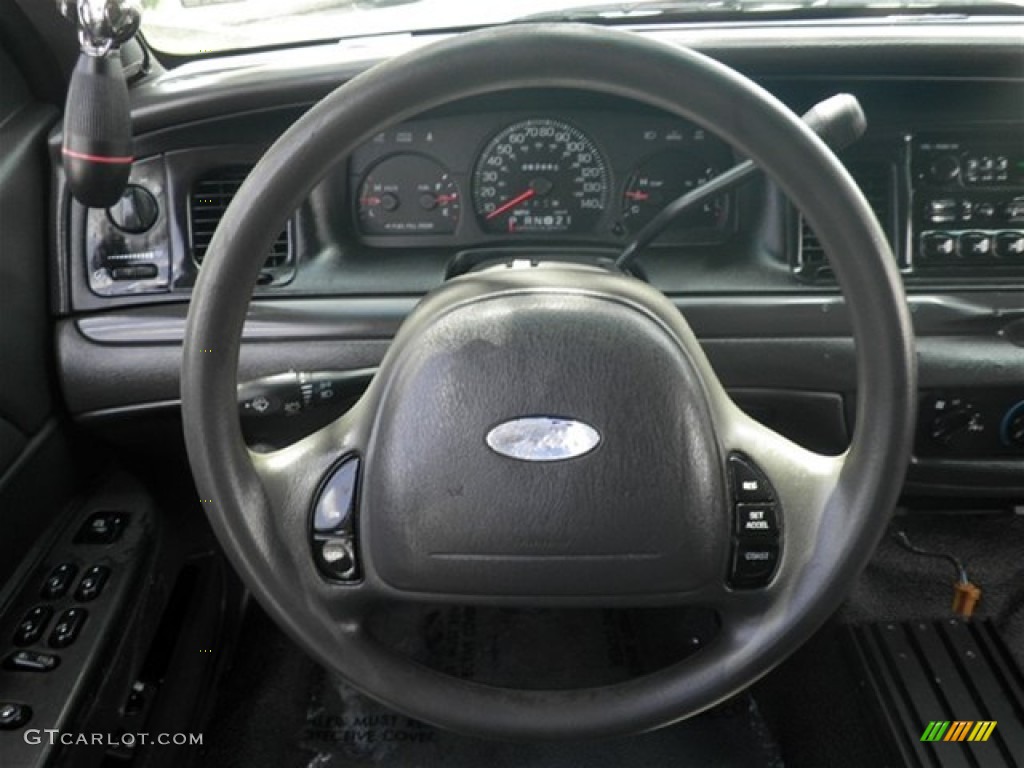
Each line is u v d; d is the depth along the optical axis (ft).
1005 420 4.93
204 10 5.12
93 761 3.97
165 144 4.68
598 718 3.07
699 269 4.71
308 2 5.16
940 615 5.44
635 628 5.19
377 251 4.79
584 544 2.98
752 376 4.75
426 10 5.17
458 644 5.07
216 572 5.23
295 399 3.62
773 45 4.52
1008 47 4.47
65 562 4.63
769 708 4.87
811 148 2.44
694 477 2.95
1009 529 6.12
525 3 5.12
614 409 2.88
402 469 2.96
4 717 3.74
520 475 2.91
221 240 2.56
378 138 4.66
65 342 4.83
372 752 4.68
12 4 4.45
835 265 2.60
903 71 4.56
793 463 3.02
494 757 4.63
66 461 5.02
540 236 4.76
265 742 4.77
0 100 4.59
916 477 5.10
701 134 4.62
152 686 4.55
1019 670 4.78
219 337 2.65
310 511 3.03
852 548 2.84
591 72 2.41
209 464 2.79
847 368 4.70
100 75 3.18
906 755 4.30
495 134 4.65
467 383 2.88
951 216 4.75
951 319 4.74
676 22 5.06
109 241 4.78
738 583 3.05
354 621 3.14
